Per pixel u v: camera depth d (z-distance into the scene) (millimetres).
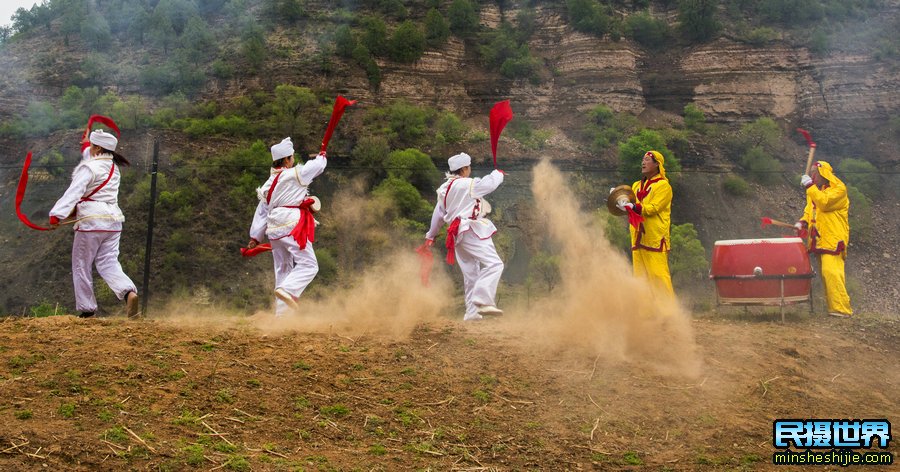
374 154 51562
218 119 54031
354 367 7715
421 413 7043
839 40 68688
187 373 7078
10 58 71438
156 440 5918
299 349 8016
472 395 7469
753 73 68250
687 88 68438
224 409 6602
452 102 66000
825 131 65875
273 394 6969
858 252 51969
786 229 53031
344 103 10289
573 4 70250
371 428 6703
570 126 64750
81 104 59719
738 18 71188
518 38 70938
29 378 6652
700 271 42500
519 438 6883
